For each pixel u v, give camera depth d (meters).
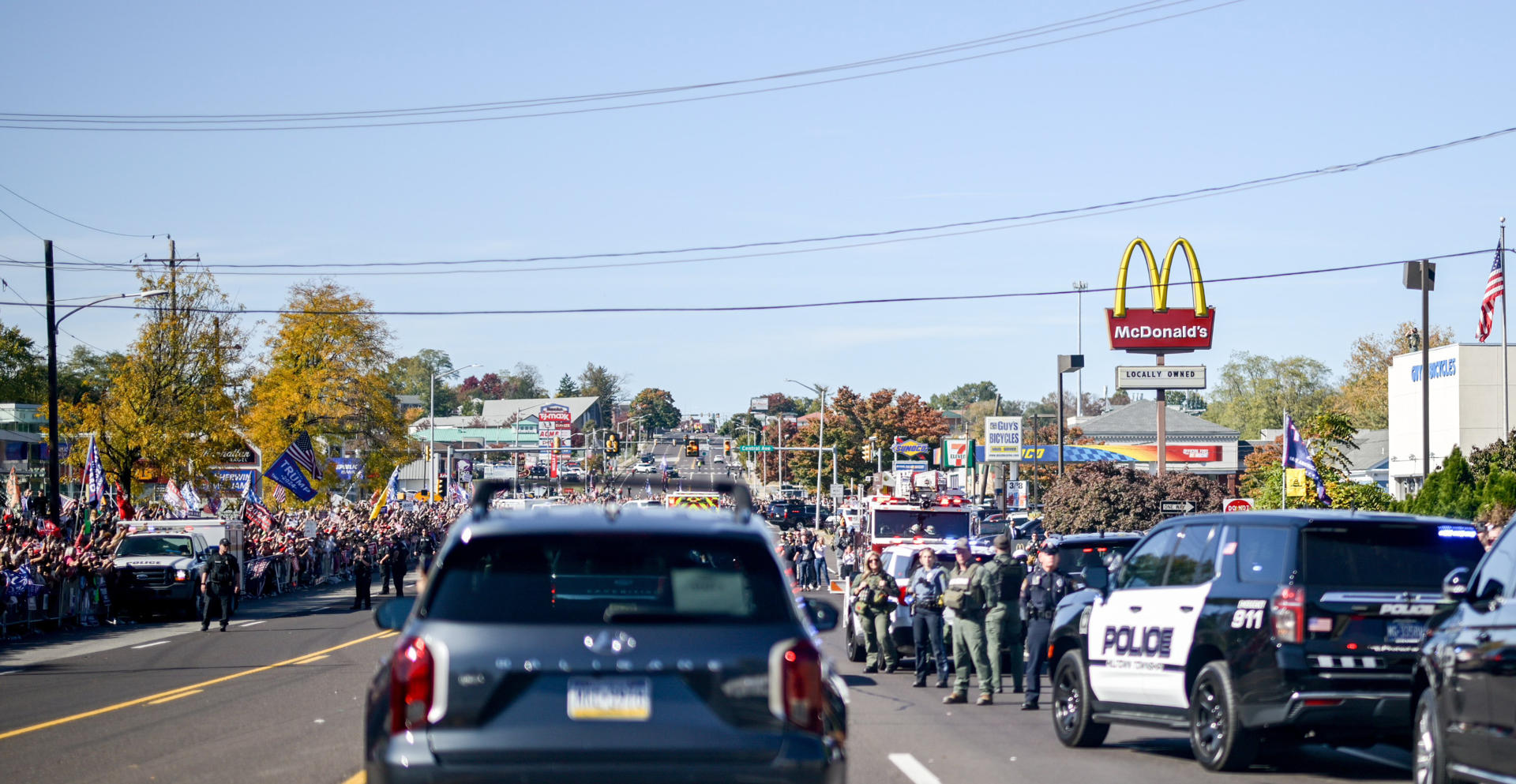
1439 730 28.42
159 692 55.31
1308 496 118.56
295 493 151.00
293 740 40.72
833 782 19.14
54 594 92.12
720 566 20.72
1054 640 42.56
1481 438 158.38
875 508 110.62
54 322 117.00
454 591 19.98
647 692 18.83
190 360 160.00
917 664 61.38
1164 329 170.25
